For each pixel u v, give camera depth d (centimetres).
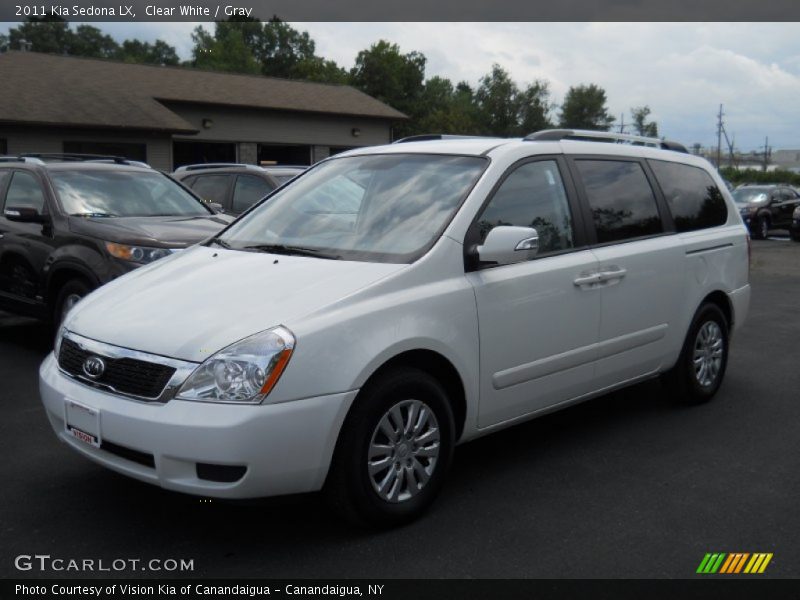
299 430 339
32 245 738
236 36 6066
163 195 819
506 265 433
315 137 3158
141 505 407
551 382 458
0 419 543
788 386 658
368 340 361
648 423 553
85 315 399
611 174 523
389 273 386
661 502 417
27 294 752
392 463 376
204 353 340
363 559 352
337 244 429
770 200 2572
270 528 382
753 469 466
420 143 501
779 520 396
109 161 880
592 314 476
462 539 372
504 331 423
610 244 500
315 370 344
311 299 365
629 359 512
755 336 880
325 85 3422
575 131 515
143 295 399
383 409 368
